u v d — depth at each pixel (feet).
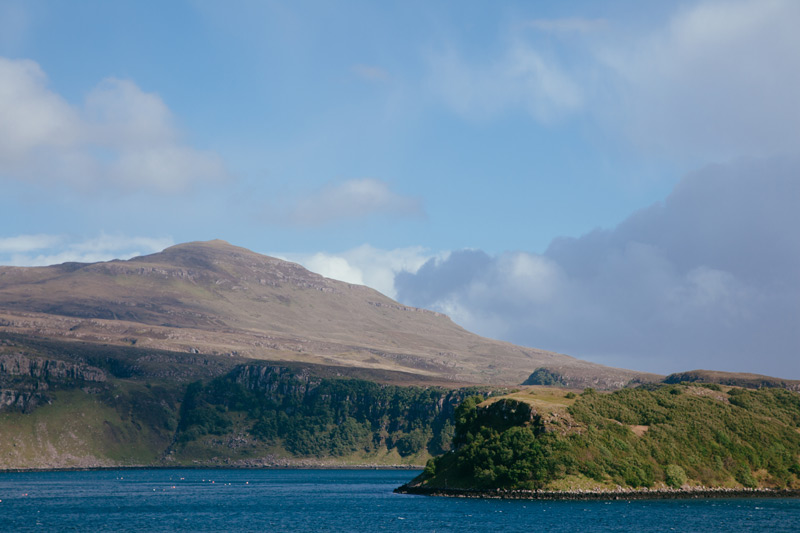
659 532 552.82
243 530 609.01
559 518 620.49
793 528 566.77
